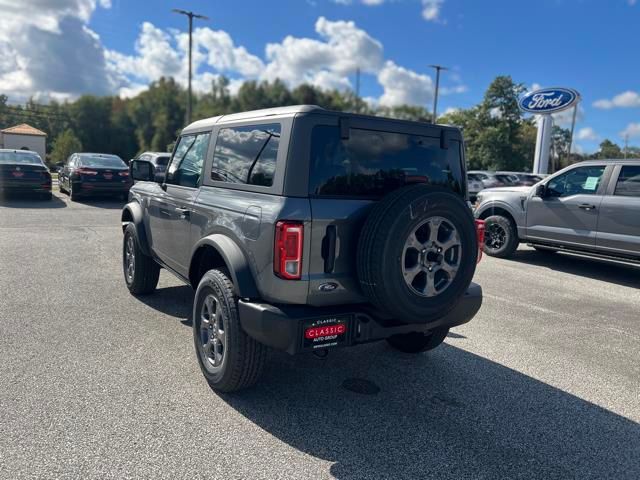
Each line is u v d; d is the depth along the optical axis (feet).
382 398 11.85
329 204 10.14
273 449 9.46
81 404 10.73
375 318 10.72
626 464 9.52
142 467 8.68
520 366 14.16
